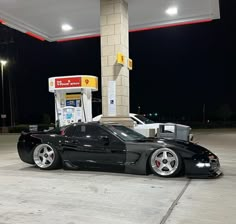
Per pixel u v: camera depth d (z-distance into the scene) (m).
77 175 7.67
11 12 14.50
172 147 7.16
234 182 6.75
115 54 12.21
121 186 6.43
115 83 12.15
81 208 4.98
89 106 14.02
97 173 7.89
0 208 5.03
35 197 5.67
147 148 7.36
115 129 8.08
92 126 8.13
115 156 7.66
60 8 14.05
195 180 6.96
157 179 7.07
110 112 12.15
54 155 8.34
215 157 7.34
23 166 9.28
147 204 5.16
